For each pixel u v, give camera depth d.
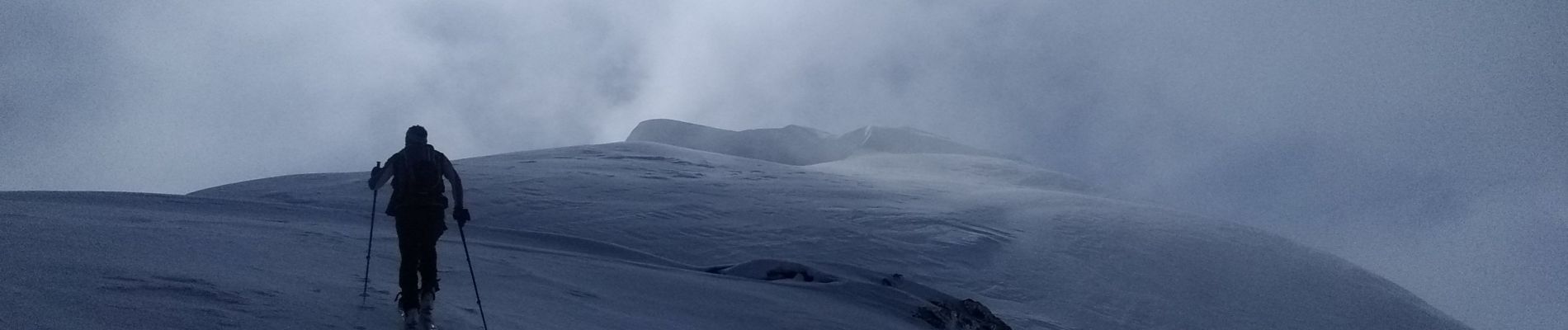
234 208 22.42
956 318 18.61
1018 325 26.19
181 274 9.23
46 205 18.23
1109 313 30.64
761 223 37.62
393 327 8.29
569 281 13.78
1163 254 39.62
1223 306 34.12
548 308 10.86
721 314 13.71
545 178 44.50
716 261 31.44
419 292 8.13
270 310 8.20
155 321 7.33
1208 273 37.94
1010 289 31.55
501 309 10.01
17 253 9.49
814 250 33.69
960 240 37.34
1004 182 68.62
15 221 12.86
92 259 9.67
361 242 16.22
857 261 32.56
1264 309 34.97
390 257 14.55
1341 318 35.62
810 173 56.47
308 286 9.68
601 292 13.33
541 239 21.23
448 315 8.84
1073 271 35.16
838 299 17.25
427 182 8.30
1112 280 34.81
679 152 63.41
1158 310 31.94
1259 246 44.66
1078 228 42.41
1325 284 39.69
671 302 13.91
